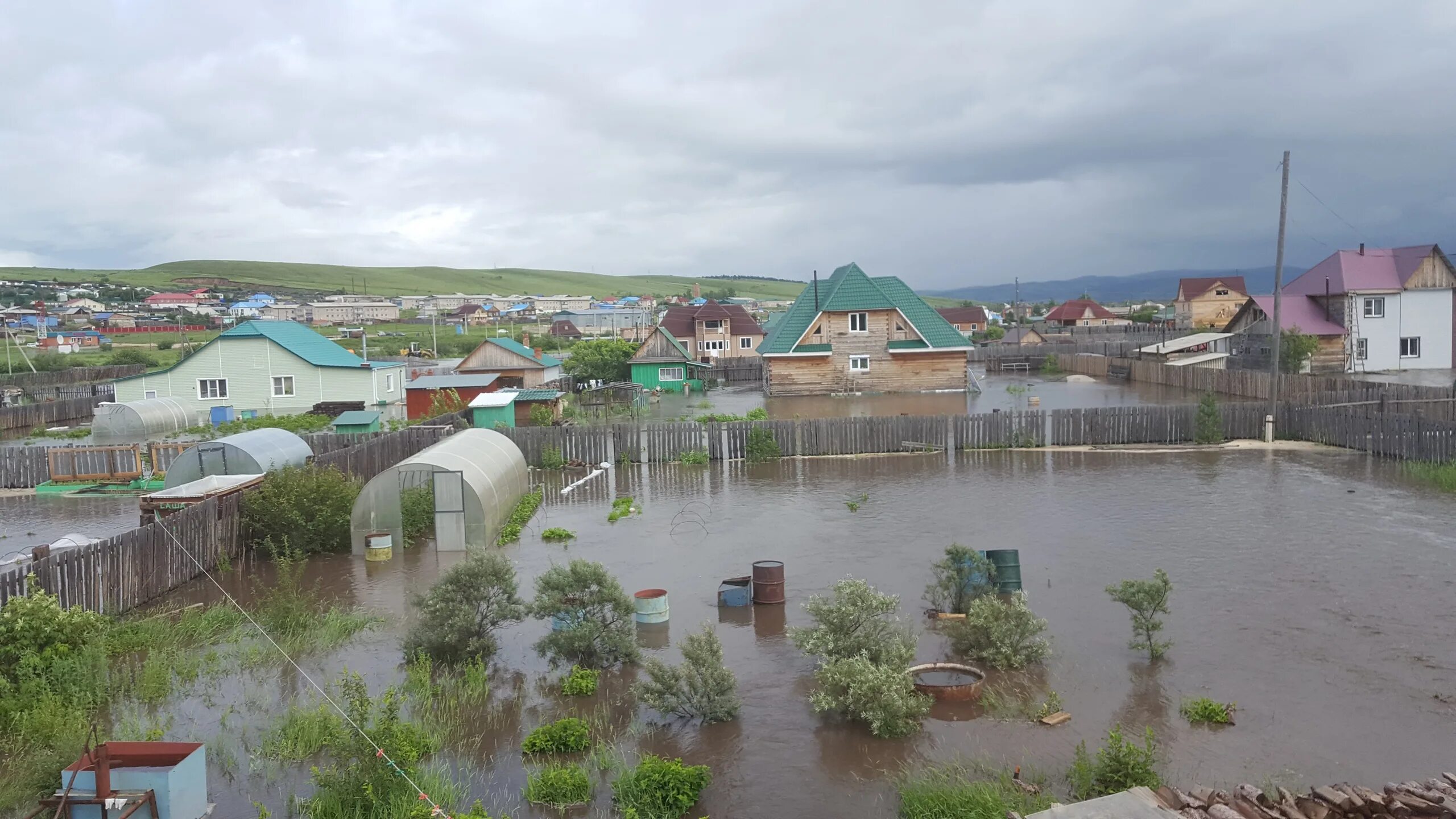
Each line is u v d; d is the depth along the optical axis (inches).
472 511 834.8
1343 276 2183.8
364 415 1518.2
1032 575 707.4
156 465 1230.3
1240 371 1836.9
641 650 577.9
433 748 449.1
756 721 477.1
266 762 442.6
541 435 1285.7
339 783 403.9
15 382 2395.4
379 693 516.1
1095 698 487.2
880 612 542.6
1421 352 2185.0
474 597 572.4
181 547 737.6
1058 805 347.6
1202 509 904.9
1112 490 1013.8
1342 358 2178.9
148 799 362.6
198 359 1916.8
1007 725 462.0
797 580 716.7
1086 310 5054.1
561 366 2689.5
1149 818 337.1
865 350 2165.4
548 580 577.3
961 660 548.1
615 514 960.3
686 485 1130.7
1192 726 450.6
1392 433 1136.8
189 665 557.6
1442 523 820.0
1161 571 557.3
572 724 458.0
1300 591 645.3
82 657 529.3
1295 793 373.7
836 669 477.1
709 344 3275.1
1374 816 344.8
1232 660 529.0
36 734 465.7
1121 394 2030.0
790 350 2161.7
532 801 401.7
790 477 1151.0
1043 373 2746.1
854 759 434.0
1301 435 1301.7
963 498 997.2
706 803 399.5
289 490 839.1
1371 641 550.9
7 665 510.6
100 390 2362.2
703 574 743.1
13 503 1129.4
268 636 596.4
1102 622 601.3
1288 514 870.4
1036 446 1309.1
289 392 1930.4
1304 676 504.1
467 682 525.0
